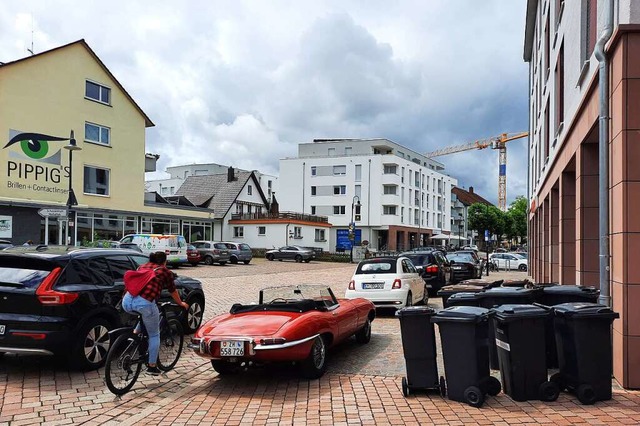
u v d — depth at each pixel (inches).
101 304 293.6
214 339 257.3
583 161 404.5
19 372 287.7
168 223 1578.5
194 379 282.4
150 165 1624.0
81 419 219.6
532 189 1190.3
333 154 3159.5
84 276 293.9
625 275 245.3
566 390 236.8
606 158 275.0
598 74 298.8
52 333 266.4
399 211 2763.3
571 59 469.4
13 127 1103.6
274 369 297.4
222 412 225.8
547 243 811.4
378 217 2731.3
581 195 404.5
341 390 252.2
